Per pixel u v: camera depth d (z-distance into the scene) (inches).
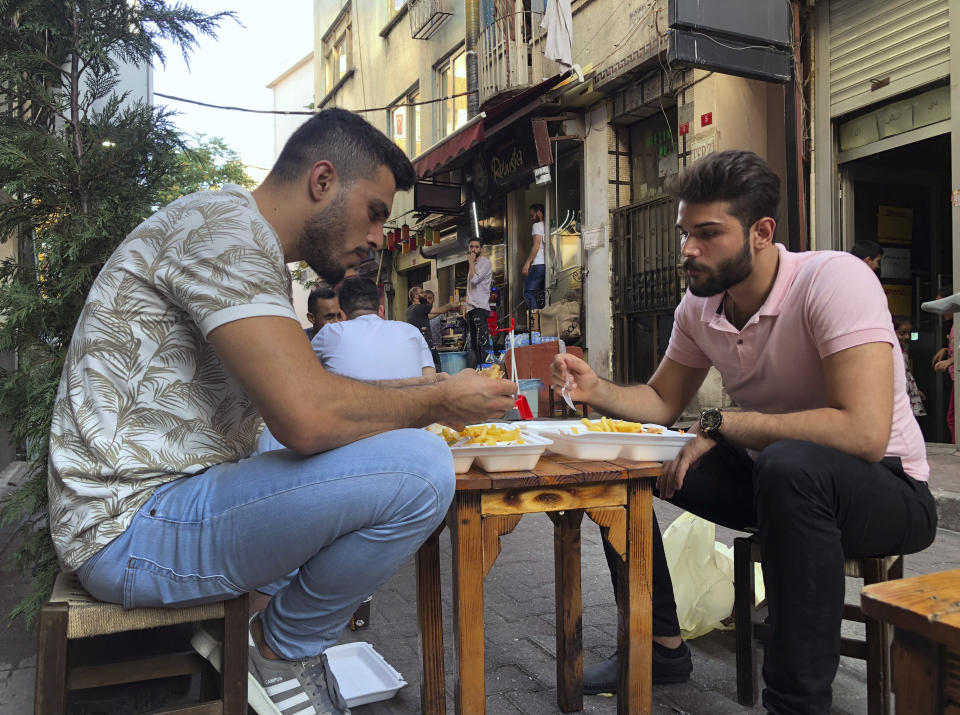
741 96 300.0
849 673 90.9
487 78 426.6
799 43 265.0
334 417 55.4
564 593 80.4
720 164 74.9
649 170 354.9
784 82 246.4
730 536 151.0
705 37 229.5
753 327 79.8
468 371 65.7
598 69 350.9
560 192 410.3
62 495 56.9
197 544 55.4
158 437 57.6
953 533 157.6
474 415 63.6
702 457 85.8
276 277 56.8
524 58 393.7
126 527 55.4
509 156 413.4
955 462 206.1
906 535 72.3
